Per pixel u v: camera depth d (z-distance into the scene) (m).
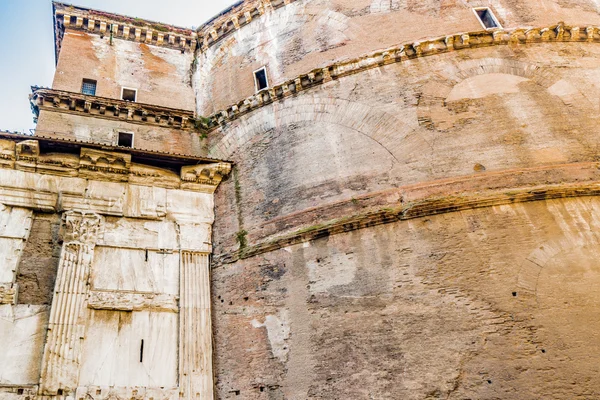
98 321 12.91
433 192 13.53
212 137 18.61
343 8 19.39
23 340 12.07
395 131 15.11
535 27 16.81
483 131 14.46
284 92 17.59
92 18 21.20
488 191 13.15
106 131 17.58
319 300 12.92
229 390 12.68
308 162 15.66
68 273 13.27
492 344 10.95
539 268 11.74
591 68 15.99
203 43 22.30
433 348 11.30
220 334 13.64
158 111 18.69
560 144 13.96
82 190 14.91
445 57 16.52
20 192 14.25
